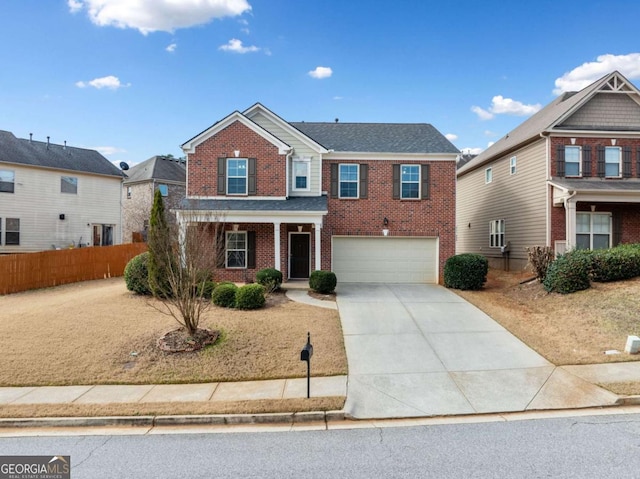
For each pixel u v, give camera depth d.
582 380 6.73
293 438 5.07
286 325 9.60
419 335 9.30
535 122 20.08
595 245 17.19
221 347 8.23
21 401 6.20
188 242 8.80
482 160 22.53
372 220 16.33
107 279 18.28
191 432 5.31
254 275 15.54
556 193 16.33
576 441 4.81
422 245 16.39
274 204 15.05
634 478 3.96
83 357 7.84
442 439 4.96
